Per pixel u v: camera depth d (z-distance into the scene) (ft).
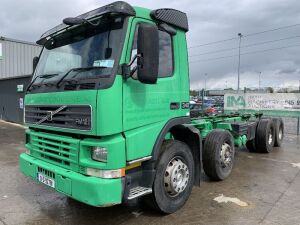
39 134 16.08
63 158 14.52
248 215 16.52
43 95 15.72
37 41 18.67
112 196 13.01
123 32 13.74
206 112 27.96
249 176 23.86
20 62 84.53
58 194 19.74
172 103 16.37
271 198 19.06
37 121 16.26
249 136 30.25
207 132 22.88
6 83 68.23
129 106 13.85
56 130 14.89
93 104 13.06
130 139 13.85
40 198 19.03
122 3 13.71
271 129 34.12
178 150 16.62
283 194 19.79
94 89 13.16
